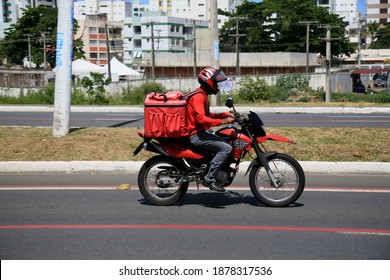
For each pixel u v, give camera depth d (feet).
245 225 25.84
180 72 325.83
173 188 32.53
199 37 355.15
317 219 26.84
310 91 178.09
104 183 35.81
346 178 37.11
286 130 51.08
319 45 320.09
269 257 21.22
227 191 33.42
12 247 22.62
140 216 27.55
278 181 28.81
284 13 317.42
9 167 39.75
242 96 145.07
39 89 139.03
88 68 192.65
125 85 156.04
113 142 45.09
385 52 426.92
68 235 24.31
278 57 301.02
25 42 314.55
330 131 50.44
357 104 106.22
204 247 22.52
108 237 23.98
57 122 47.55
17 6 513.04
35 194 32.53
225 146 27.61
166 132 27.55
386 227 25.41
